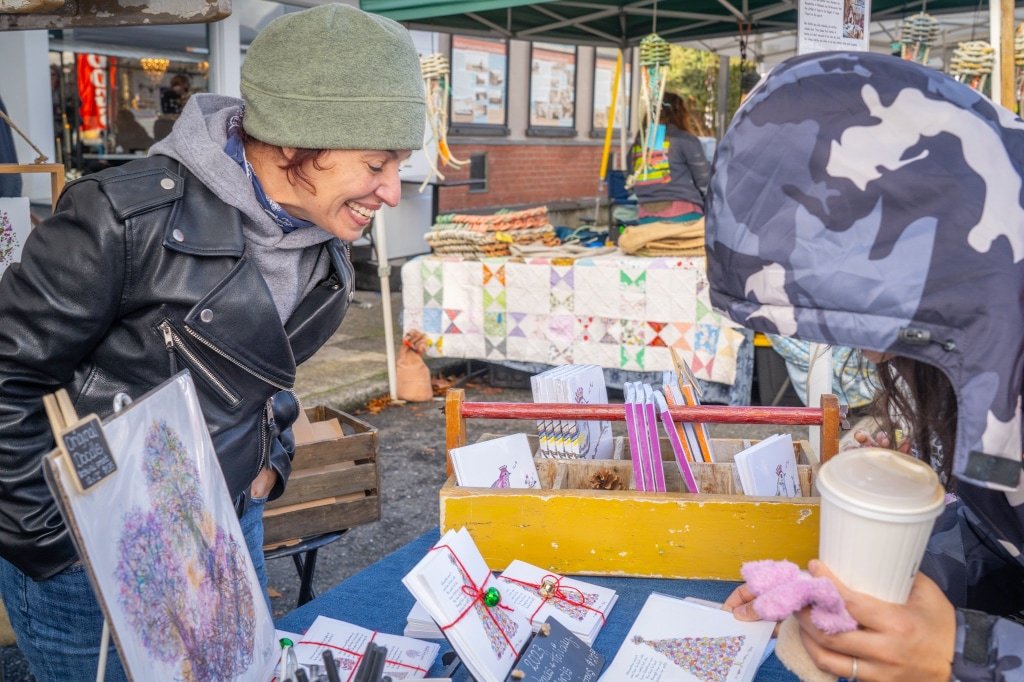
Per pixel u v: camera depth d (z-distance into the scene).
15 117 6.64
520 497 1.86
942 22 7.27
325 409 2.77
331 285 1.72
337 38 1.43
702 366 5.13
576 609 1.67
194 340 1.47
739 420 2.06
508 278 5.46
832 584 0.99
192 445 1.23
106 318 1.41
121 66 7.82
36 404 1.40
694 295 5.08
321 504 2.45
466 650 1.40
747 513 1.81
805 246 0.93
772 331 0.96
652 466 1.97
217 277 1.47
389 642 1.60
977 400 0.86
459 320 5.62
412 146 1.50
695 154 5.21
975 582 1.30
